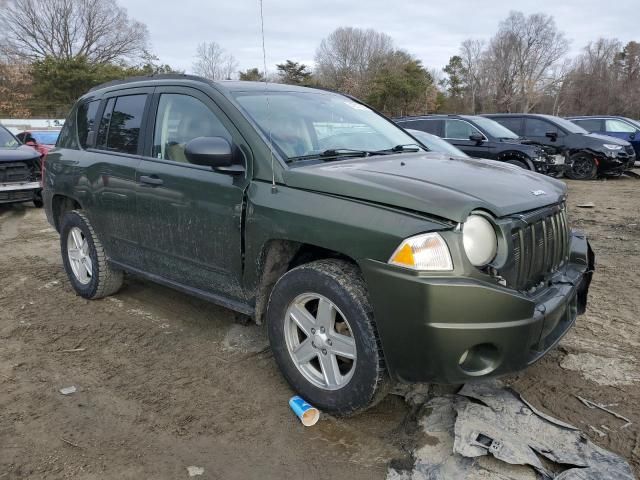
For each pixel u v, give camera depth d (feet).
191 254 11.35
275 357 10.09
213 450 8.71
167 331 13.34
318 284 8.99
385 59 159.74
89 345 12.64
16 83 136.26
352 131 12.29
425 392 9.95
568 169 45.34
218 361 11.69
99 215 14.11
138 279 17.42
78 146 15.21
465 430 8.33
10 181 31.12
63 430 9.26
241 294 10.64
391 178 9.00
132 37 173.88
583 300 11.18
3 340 12.98
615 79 214.90
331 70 164.45
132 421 9.52
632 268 18.35
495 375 8.08
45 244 23.49
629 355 11.60
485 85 247.70
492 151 36.73
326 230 8.71
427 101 152.66
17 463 8.41
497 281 7.99
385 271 8.01
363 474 8.08
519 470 7.63
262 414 9.66
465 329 7.67
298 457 8.50
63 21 163.53
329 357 9.23
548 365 11.16
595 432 8.86
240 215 10.07
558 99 232.32
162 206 11.76
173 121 12.06
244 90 11.62
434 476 7.68
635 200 33.86
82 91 133.28
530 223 8.79
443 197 8.13
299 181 9.41
